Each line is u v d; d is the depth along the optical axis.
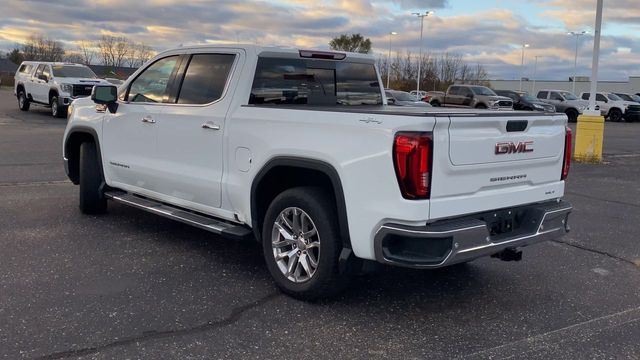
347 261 4.19
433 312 4.46
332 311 4.39
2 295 4.48
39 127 18.44
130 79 6.23
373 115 3.98
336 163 4.13
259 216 4.87
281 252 4.67
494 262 5.78
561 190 4.84
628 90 77.50
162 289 4.73
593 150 14.55
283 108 4.57
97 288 4.70
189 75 5.52
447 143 3.88
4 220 6.68
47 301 4.39
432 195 3.85
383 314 4.38
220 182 5.04
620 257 6.07
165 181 5.65
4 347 3.66
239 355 3.66
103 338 3.82
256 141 4.70
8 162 11.05
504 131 4.24
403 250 3.93
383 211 3.91
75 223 6.66
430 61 75.56
